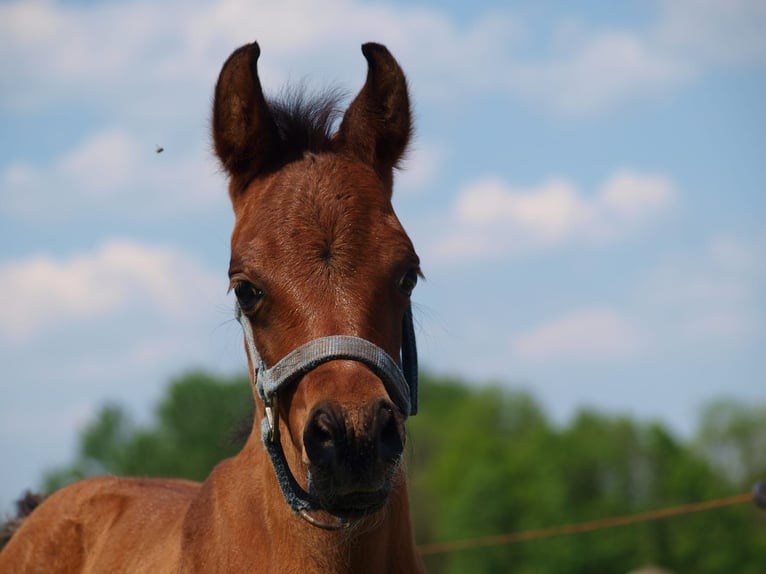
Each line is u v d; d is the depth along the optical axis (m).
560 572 43.34
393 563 4.49
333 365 3.99
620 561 42.81
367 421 3.80
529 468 47.41
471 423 77.88
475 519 46.75
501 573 45.56
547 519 44.66
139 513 5.64
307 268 4.13
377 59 4.70
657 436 45.97
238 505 4.60
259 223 4.30
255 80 4.56
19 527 6.62
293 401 4.11
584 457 46.47
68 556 5.89
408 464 4.56
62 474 24.84
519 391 83.19
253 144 4.58
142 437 32.06
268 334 4.19
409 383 4.58
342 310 4.08
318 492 3.85
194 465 31.16
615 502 44.50
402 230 4.34
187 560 4.72
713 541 41.88
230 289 4.40
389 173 4.79
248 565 4.47
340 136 4.71
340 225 4.20
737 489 48.66
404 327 4.62
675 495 43.88
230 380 32.62
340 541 4.25
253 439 4.68
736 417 61.09
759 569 41.28
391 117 4.72
